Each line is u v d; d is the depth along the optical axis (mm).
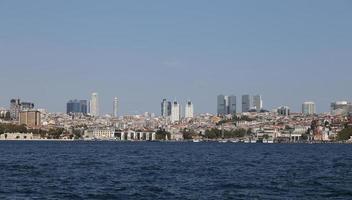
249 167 167500
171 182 115875
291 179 123438
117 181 117250
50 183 111938
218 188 105250
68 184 110438
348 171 149875
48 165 170000
